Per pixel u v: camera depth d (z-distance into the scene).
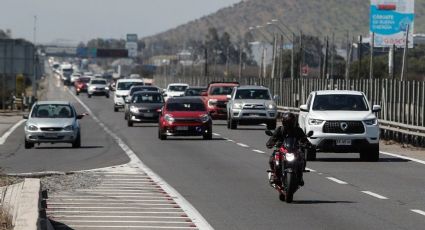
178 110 92.06
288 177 41.09
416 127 83.69
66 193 45.31
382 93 101.69
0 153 74.62
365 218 36.59
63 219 35.94
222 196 44.22
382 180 52.34
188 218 36.38
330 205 40.84
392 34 186.62
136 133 103.38
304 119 68.31
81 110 169.38
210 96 130.00
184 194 45.03
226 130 110.50
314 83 131.25
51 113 82.31
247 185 49.31
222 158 68.19
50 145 84.56
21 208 29.69
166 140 90.81
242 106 111.06
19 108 167.50
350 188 48.00
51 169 59.28
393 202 42.00
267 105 111.38
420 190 47.09
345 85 116.12
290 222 35.44
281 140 43.31
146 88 141.50
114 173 56.16
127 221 35.47
